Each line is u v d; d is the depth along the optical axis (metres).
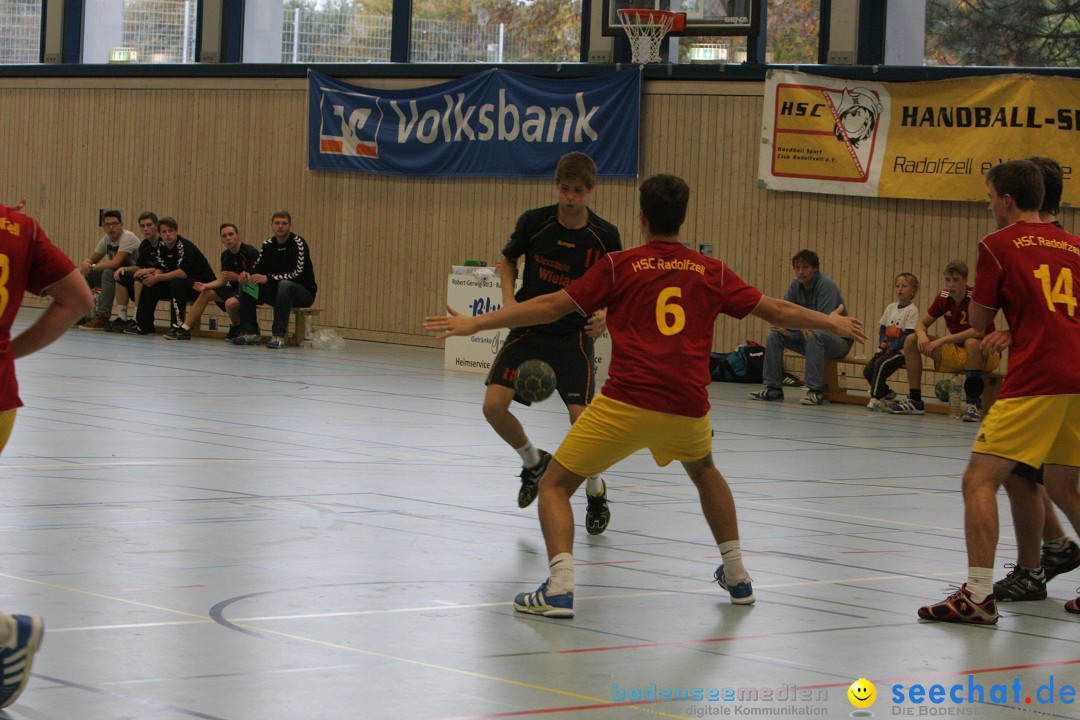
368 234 19.84
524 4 18.98
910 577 5.68
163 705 3.50
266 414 10.81
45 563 5.21
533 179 18.56
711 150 17.52
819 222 16.88
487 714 3.53
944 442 11.38
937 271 16.25
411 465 8.41
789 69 16.86
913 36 16.86
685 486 8.12
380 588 5.06
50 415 10.09
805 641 4.52
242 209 20.75
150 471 7.68
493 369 6.74
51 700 3.52
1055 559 5.71
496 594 5.07
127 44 22.00
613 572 5.60
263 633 4.31
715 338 17.44
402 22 19.73
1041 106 15.59
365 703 3.59
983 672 4.21
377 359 17.14
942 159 16.08
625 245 17.98
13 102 22.83
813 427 12.08
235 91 20.67
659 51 17.94
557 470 4.96
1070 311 5.00
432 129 19.14
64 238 22.41
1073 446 5.04
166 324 21.08
